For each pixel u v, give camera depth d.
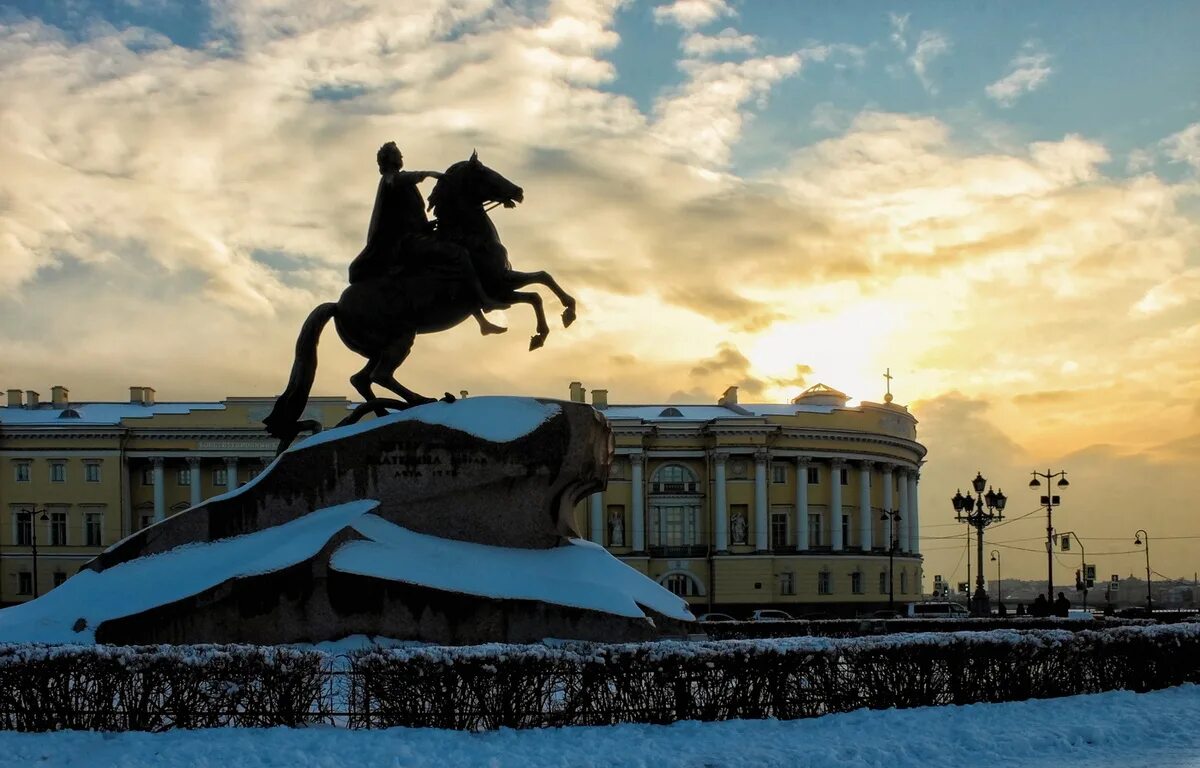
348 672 10.49
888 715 11.24
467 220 14.69
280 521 13.75
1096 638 13.19
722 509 77.50
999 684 12.36
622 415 81.50
